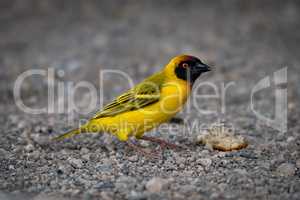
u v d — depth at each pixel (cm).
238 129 1218
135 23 2498
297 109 1415
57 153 1053
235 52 2052
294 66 1891
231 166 946
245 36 2275
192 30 2348
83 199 803
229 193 811
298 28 2409
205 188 834
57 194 825
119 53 2067
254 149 1047
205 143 1082
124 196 811
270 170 920
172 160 992
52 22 2650
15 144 1116
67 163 982
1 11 2858
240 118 1331
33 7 2883
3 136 1184
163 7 2773
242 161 973
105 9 2780
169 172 929
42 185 869
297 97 1539
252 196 798
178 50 2062
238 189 828
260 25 2431
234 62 1928
